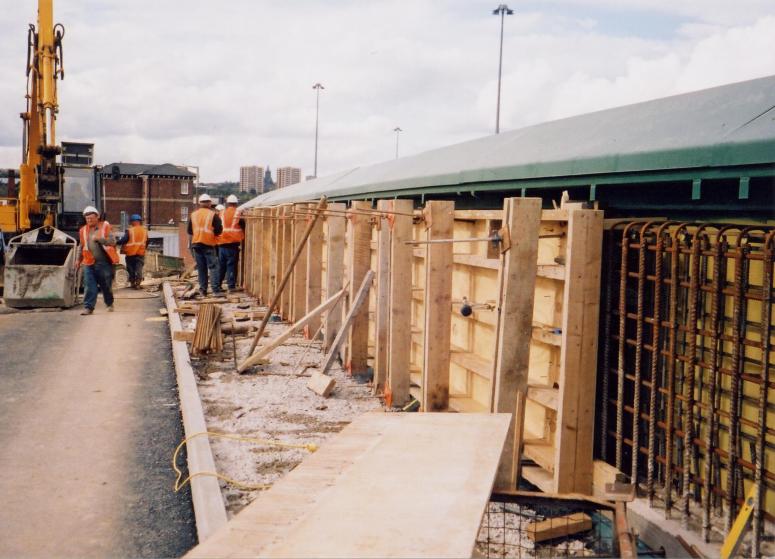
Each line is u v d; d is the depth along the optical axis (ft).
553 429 17.42
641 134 14.71
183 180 261.44
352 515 8.41
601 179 15.51
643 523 13.76
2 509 16.15
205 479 16.61
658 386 15.03
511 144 20.85
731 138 12.03
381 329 25.11
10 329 42.19
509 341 16.31
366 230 28.04
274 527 8.32
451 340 22.97
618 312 15.48
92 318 47.47
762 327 11.94
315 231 35.17
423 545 7.59
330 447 10.89
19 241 54.80
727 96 13.70
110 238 49.55
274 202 63.93
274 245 46.32
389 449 10.62
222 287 62.18
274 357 31.78
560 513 14.93
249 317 41.88
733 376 12.37
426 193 25.54
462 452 10.38
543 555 13.08
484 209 22.62
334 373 28.76
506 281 16.22
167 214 260.21
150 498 16.89
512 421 16.43
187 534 15.02
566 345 15.21
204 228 52.70
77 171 68.33
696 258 12.98
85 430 22.16
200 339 31.68
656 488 14.82
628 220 15.44
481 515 8.32
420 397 22.67
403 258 23.49
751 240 12.44
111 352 35.17
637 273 15.57
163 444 20.88
